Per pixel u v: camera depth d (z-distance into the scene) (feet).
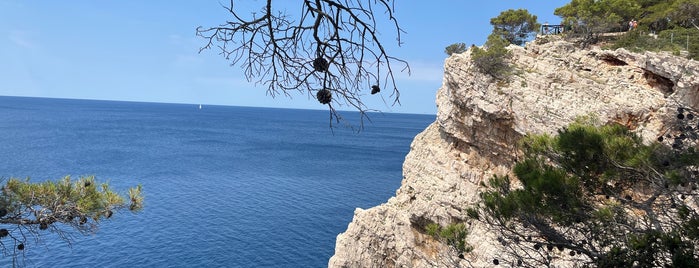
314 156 377.09
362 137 611.47
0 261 123.03
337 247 115.34
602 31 123.24
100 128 610.65
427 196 102.63
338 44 13.57
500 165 93.97
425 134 115.24
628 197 33.88
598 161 33.55
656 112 78.07
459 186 98.17
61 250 137.49
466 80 97.50
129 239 152.05
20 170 259.19
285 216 184.65
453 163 101.50
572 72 90.79
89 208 31.12
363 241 110.42
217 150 402.11
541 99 87.04
